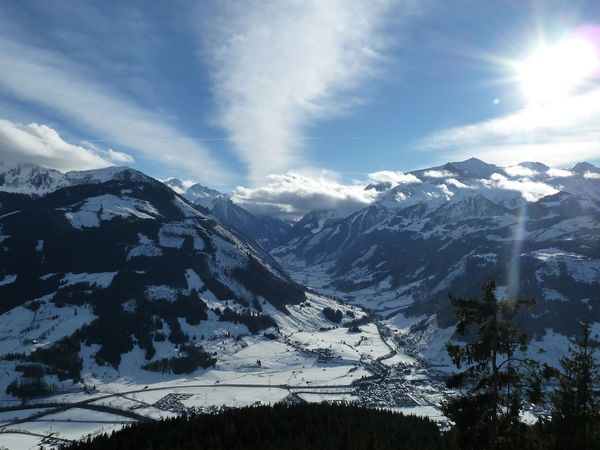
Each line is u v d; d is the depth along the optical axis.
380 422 128.62
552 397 55.25
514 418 45.84
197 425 127.62
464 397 46.44
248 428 122.56
